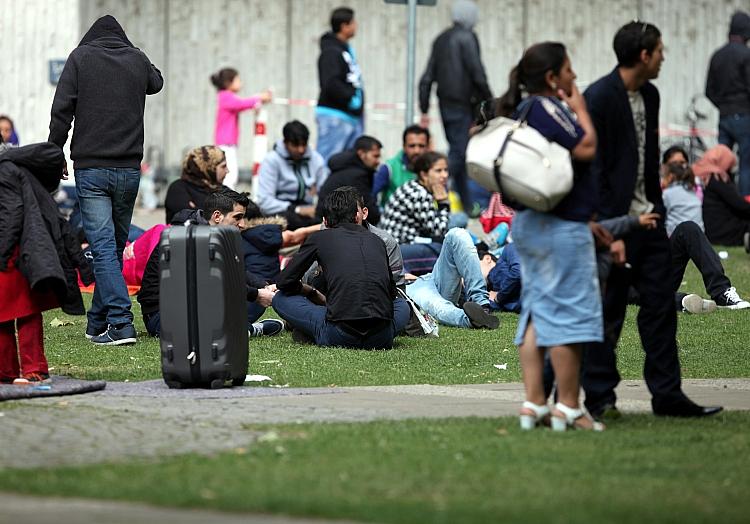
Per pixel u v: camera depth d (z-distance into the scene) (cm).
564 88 1978
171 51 7131
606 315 2150
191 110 7156
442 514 1495
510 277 3669
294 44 7238
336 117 5303
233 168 5825
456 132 5819
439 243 3897
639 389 2561
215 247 2402
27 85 6456
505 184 1938
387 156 7419
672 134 7506
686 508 1554
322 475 1689
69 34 6444
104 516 1491
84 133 3062
